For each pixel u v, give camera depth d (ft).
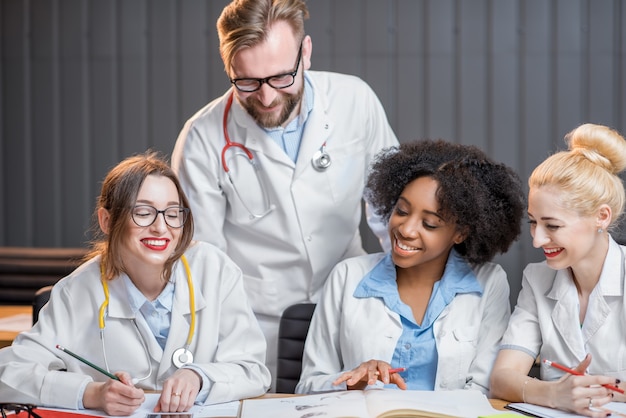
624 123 13.32
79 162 13.98
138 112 13.85
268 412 4.99
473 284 6.28
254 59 6.33
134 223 5.49
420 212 6.02
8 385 5.25
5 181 14.10
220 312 6.02
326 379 5.94
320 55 13.58
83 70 13.91
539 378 6.41
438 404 5.06
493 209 6.19
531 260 13.16
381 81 13.52
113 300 5.73
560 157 5.51
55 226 14.06
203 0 13.67
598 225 5.47
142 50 13.82
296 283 7.52
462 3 13.37
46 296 6.91
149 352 5.77
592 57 13.33
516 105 13.42
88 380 5.26
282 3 6.37
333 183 7.41
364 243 13.21
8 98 14.03
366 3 13.47
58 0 13.87
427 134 13.51
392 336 6.14
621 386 5.26
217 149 7.33
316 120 7.34
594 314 5.64
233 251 7.58
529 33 13.34
